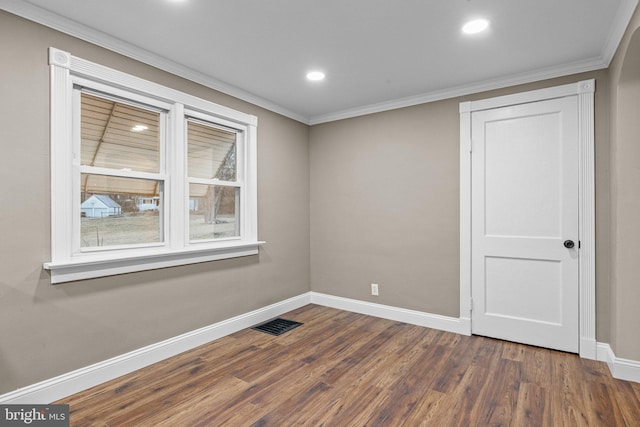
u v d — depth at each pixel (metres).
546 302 2.82
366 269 3.79
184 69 2.77
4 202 1.87
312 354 2.74
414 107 3.46
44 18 2.00
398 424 1.85
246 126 3.42
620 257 2.30
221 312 3.11
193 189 2.99
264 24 2.15
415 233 3.46
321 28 2.20
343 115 3.92
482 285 3.10
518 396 2.11
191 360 2.62
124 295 2.40
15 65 1.91
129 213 2.54
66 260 2.11
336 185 4.01
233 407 2.01
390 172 3.61
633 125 2.25
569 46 2.41
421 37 2.31
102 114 2.38
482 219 3.09
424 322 3.39
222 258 3.11
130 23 2.13
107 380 2.29
